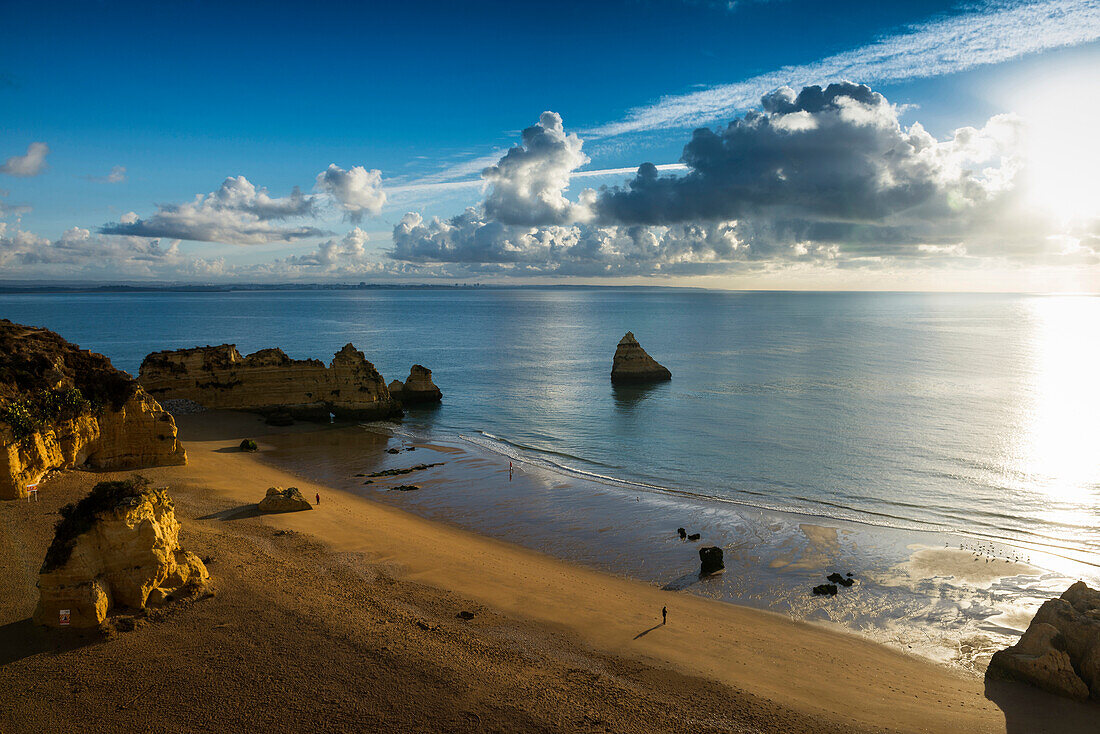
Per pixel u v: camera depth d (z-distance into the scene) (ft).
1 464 154.61
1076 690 94.73
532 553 151.94
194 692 87.45
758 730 85.05
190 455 229.86
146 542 108.58
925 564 142.72
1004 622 117.91
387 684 90.94
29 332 203.00
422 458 240.12
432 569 137.59
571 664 100.63
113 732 79.56
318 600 115.44
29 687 86.79
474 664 97.55
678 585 134.82
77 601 99.81
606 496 193.57
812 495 192.13
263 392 310.24
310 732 81.10
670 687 95.25
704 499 189.88
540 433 281.33
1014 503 183.11
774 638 112.57
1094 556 146.82
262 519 162.91
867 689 96.68
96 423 196.44
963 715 90.12
